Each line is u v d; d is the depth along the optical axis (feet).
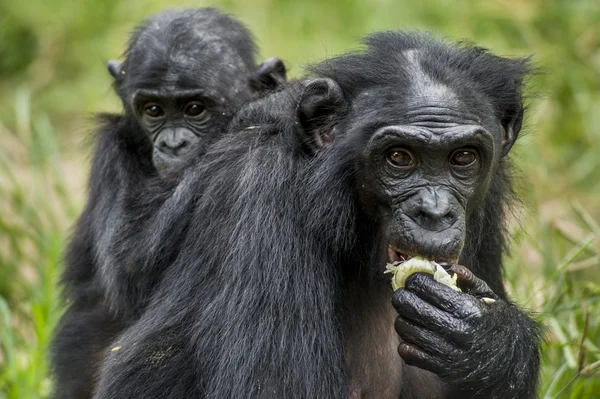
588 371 43.42
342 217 36.45
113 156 48.16
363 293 38.60
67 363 45.65
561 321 48.70
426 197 33.96
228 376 34.81
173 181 42.65
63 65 99.30
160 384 36.19
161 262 39.86
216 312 35.76
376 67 36.65
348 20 89.56
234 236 36.32
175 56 48.47
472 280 35.68
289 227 36.22
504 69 37.73
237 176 37.63
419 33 38.96
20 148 77.00
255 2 91.04
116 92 52.75
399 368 39.34
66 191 64.75
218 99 48.47
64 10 101.81
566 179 72.08
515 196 41.70
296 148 37.47
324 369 35.24
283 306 35.35
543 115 74.28
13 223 61.16
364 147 35.35
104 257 43.34
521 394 37.04
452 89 35.12
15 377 49.34
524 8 81.71
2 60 102.06
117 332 43.83
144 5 94.94
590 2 81.82
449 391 37.58
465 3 84.28
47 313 53.72
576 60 78.54
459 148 34.32
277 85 48.55
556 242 57.77
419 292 34.60
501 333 35.19
